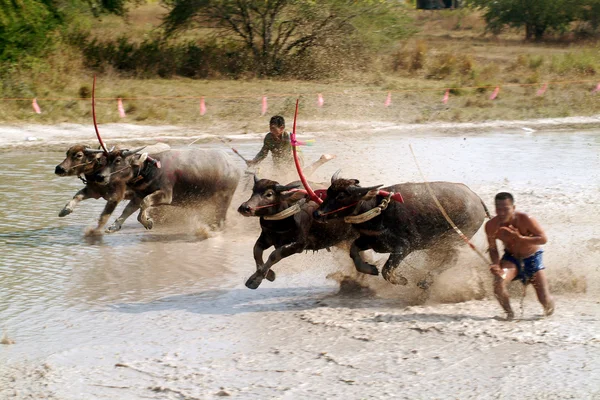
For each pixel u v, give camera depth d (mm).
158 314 8211
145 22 44531
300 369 6617
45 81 26594
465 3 51594
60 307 8477
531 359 6629
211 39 34375
